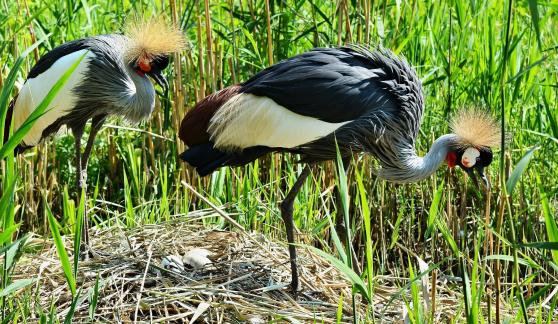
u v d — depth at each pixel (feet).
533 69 28.86
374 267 27.27
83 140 31.27
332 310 20.88
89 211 25.03
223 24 29.99
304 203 26.53
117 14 30.81
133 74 25.57
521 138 27.86
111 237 24.61
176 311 19.95
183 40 25.80
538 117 28.40
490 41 28.09
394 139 22.39
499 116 27.55
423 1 29.71
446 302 22.07
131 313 19.83
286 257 23.54
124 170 27.91
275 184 27.63
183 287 20.72
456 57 28.73
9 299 19.27
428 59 29.68
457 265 26.66
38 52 28.55
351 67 21.58
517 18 31.01
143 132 28.71
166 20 27.25
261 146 21.57
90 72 24.48
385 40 28.14
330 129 21.22
